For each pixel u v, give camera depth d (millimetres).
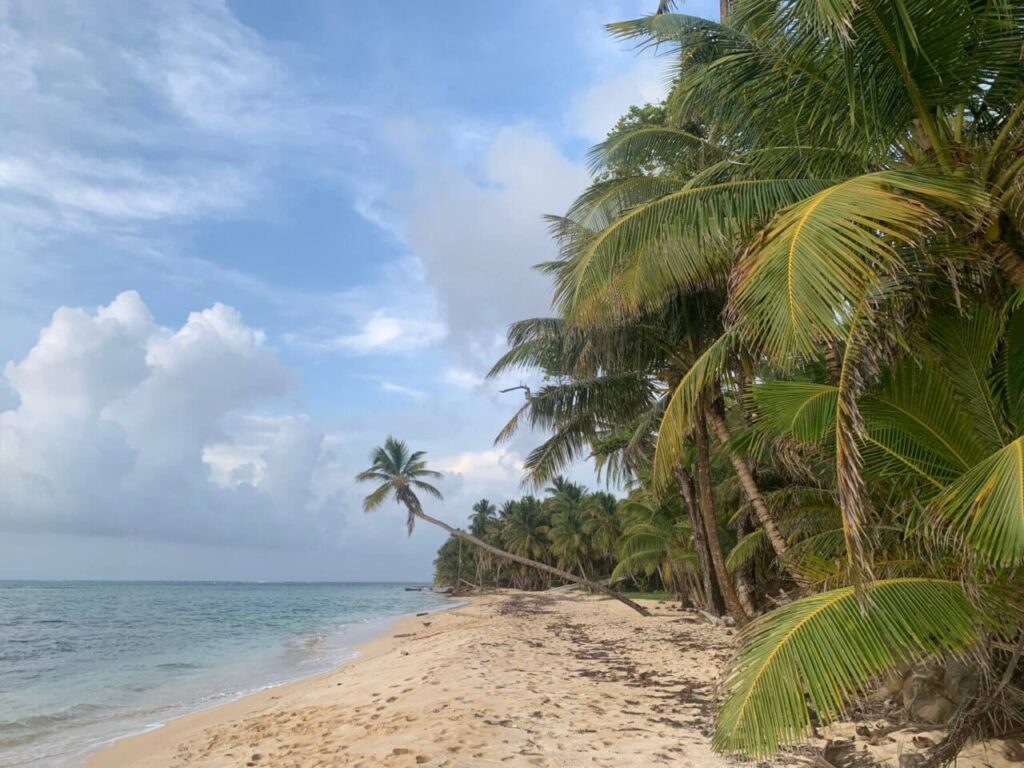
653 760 6074
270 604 82875
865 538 4082
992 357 4953
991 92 4812
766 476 14766
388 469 30719
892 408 4840
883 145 5070
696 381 6770
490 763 6121
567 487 70438
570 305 6410
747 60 5730
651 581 62000
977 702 4672
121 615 55812
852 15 4152
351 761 6742
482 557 95500
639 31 7730
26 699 15797
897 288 4172
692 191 5703
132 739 11008
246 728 10172
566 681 10875
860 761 5383
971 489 3676
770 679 3691
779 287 3723
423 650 19516
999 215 4371
